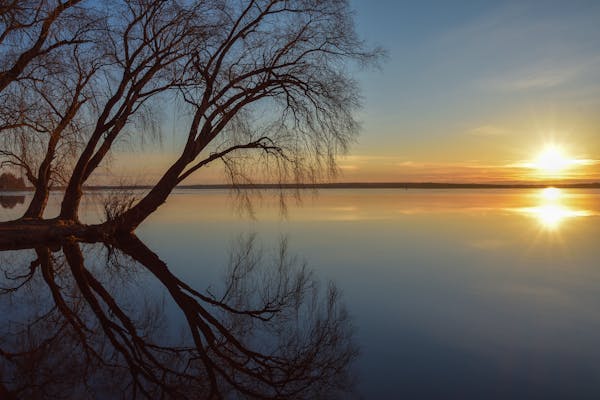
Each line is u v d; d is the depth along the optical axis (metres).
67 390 5.45
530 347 6.45
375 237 18.72
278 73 15.23
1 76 12.17
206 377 5.96
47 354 6.39
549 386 5.31
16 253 13.73
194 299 9.29
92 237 15.07
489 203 46.28
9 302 8.83
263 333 7.46
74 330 7.34
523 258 13.62
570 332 7.04
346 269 12.09
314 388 5.61
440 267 12.27
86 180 15.91
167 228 22.66
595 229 21.14
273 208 39.47
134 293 9.66
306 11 14.81
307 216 29.86
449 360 6.03
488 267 12.24
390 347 6.51
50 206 36.66
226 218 29.02
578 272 11.48
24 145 13.97
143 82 14.74
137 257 13.77
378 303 8.74
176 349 6.76
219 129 14.84
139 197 16.48
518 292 9.49
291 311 8.47
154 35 14.73
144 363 6.26
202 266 12.69
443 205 42.31
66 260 12.84
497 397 5.06
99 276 11.16
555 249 15.27
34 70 13.18
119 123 14.82
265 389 5.68
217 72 14.71
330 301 8.91
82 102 14.70
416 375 5.61
